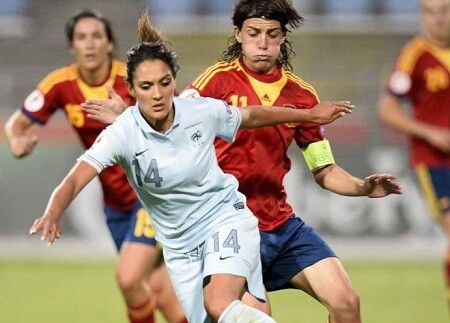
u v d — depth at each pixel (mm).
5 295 42250
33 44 69812
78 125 30469
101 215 56781
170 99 19422
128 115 19766
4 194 57500
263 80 22391
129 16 70938
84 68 29953
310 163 23188
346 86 63781
